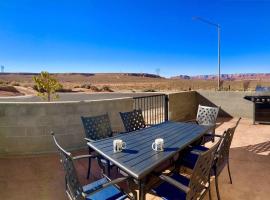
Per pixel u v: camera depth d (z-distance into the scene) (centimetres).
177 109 800
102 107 531
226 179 368
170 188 252
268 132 658
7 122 462
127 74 12712
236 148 521
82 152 497
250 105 844
